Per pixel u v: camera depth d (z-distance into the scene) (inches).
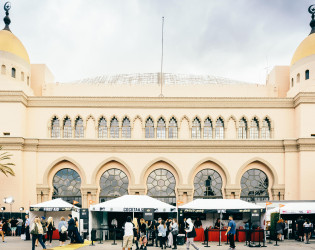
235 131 1594.5
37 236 808.9
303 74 1627.7
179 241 1019.9
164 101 1603.1
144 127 1589.6
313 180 1465.3
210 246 993.5
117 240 1152.2
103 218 1238.3
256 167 1536.7
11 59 1611.7
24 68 1668.3
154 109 1605.6
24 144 1508.4
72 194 1519.4
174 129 1601.9
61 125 1590.8
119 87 1747.0
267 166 1519.4
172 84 1784.0
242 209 1006.4
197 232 1123.3
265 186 1531.7
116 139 1518.2
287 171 1505.9
